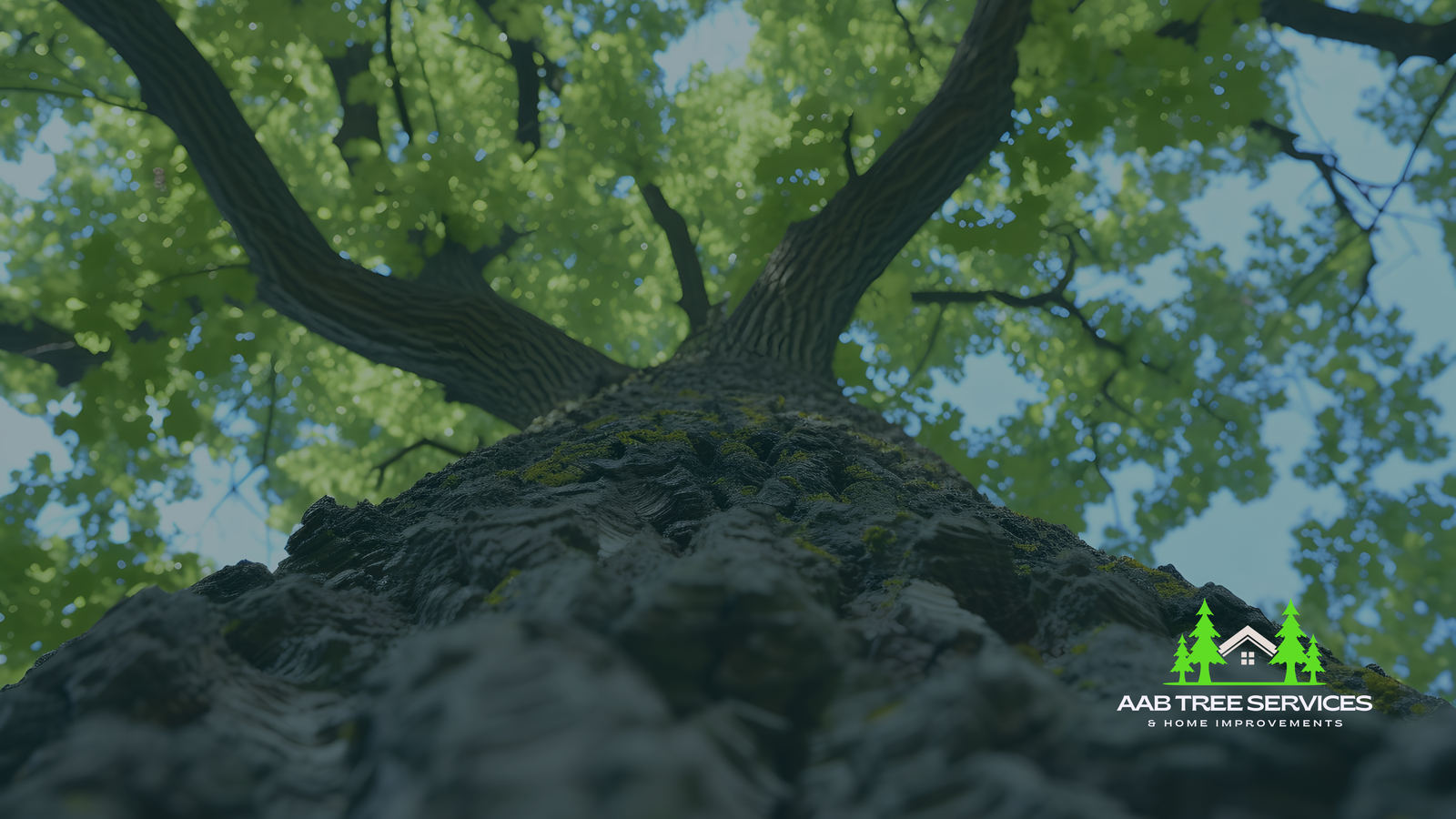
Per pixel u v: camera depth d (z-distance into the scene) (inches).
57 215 347.6
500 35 350.3
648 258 387.2
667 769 29.8
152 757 39.7
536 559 66.2
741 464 110.1
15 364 348.5
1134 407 403.5
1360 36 294.4
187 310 250.7
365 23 287.4
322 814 41.5
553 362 241.9
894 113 276.2
